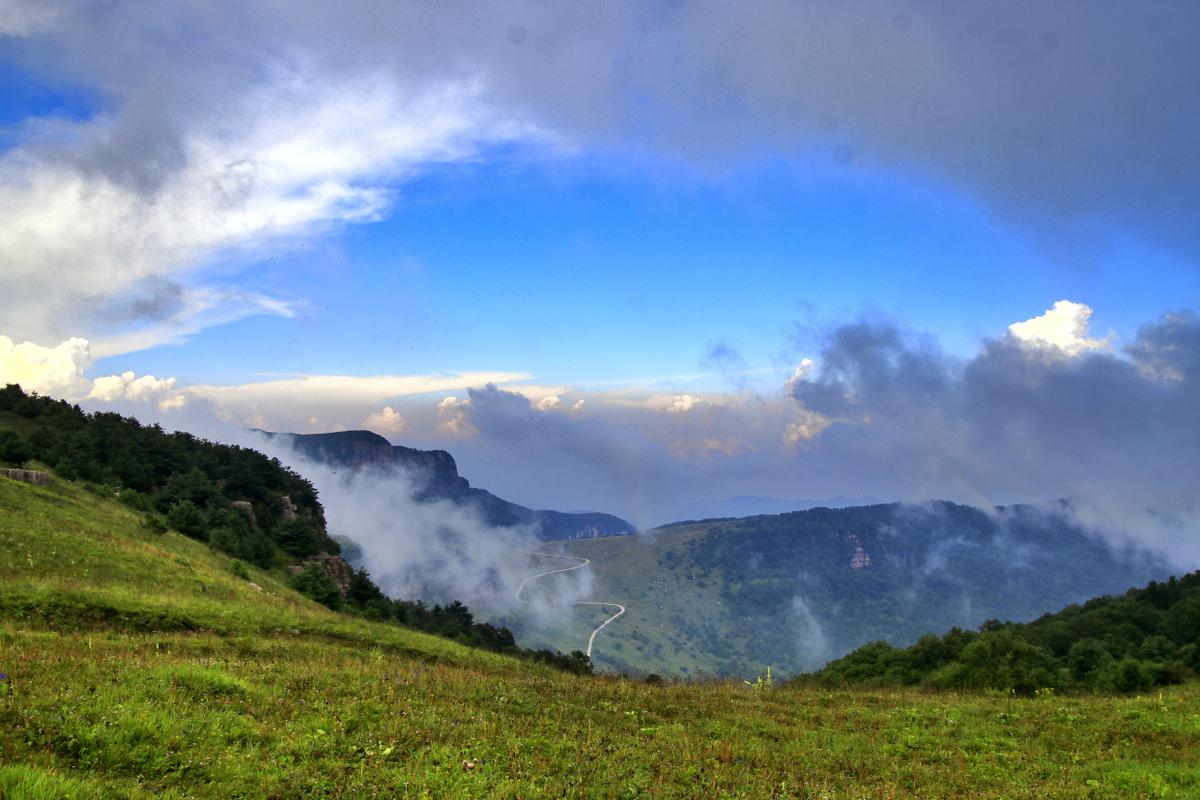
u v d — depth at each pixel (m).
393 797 10.78
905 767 17.31
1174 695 33.12
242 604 37.88
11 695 11.76
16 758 9.50
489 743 14.34
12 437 67.12
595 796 11.98
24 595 27.39
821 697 28.56
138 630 27.42
